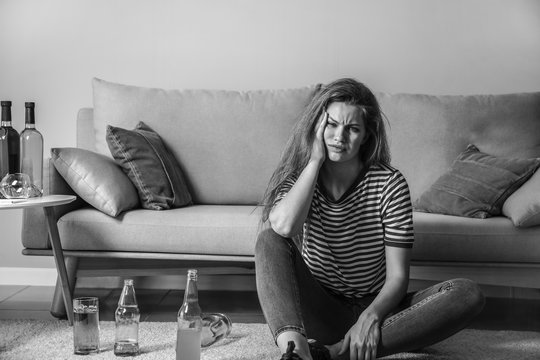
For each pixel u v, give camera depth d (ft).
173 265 10.11
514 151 11.09
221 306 10.72
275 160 11.19
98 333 7.88
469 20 12.19
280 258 6.66
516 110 11.22
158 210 10.02
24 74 12.36
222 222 9.61
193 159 11.21
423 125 11.23
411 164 11.14
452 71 12.20
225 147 11.23
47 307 10.63
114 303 10.87
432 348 8.18
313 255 7.22
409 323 6.65
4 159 9.63
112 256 9.68
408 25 12.21
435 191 10.41
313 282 6.95
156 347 8.11
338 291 7.33
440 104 11.31
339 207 7.07
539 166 10.12
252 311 10.37
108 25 12.37
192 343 6.88
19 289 11.97
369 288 7.27
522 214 9.29
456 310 6.66
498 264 9.43
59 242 9.30
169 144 11.24
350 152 6.84
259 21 12.34
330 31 12.29
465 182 10.21
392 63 12.25
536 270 9.55
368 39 12.26
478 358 7.77
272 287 6.53
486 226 9.45
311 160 6.84
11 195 9.00
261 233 6.93
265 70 12.34
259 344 8.36
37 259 12.34
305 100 11.43
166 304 10.76
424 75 12.22
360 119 6.84
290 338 6.24
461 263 9.47
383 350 6.70
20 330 8.88
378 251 7.16
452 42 12.19
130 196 9.94
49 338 8.50
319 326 7.09
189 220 9.65
